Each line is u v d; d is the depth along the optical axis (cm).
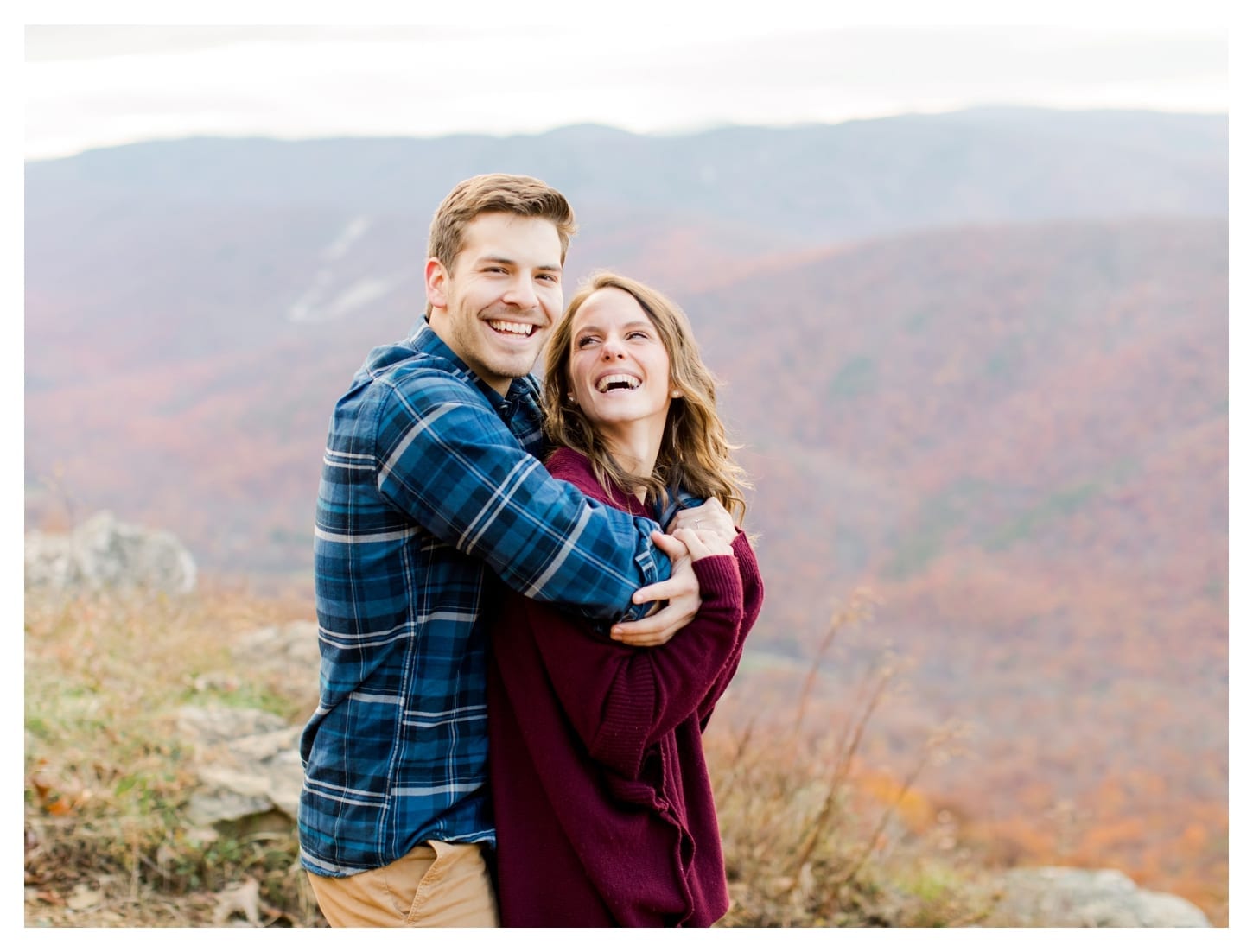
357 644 181
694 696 182
